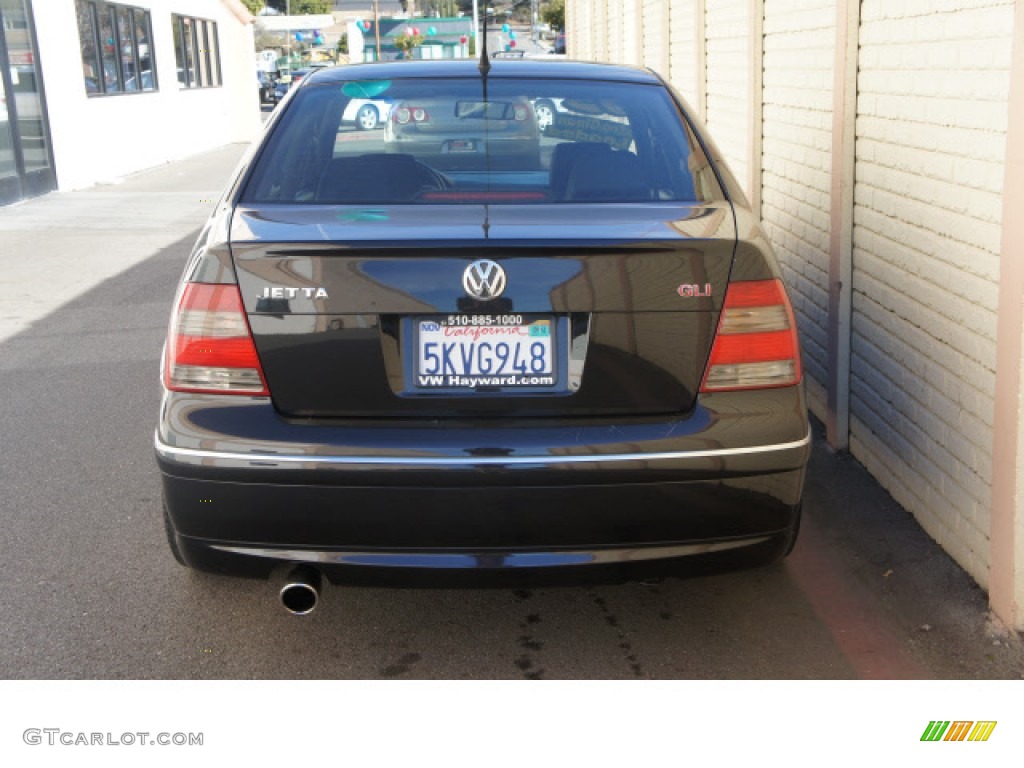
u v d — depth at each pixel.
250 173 3.42
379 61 4.10
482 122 3.54
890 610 3.47
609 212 3.13
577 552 2.85
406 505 2.80
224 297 2.86
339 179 3.38
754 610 3.52
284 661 3.27
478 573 2.86
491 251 2.79
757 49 6.14
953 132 3.57
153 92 20.59
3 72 14.44
